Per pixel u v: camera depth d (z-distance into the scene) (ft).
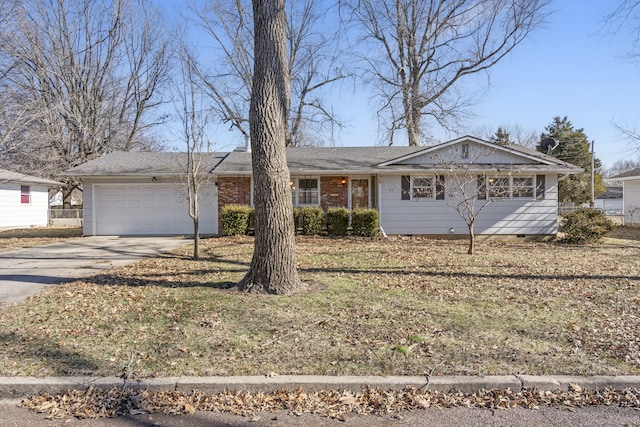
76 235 57.26
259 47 21.36
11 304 20.21
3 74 71.10
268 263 21.56
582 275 26.86
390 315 17.75
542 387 11.68
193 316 17.60
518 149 54.95
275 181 21.39
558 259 34.37
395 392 11.54
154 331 15.88
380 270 28.71
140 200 56.03
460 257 35.35
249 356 13.42
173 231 56.18
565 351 13.84
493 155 51.26
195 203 34.40
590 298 20.80
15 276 27.55
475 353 13.67
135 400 11.09
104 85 93.25
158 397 11.28
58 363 12.95
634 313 18.13
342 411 10.71
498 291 22.35
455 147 51.26
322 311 18.22
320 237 50.49
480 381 11.73
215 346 14.28
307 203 55.77
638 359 13.14
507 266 30.63
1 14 72.43
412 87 86.79
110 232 55.93
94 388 11.57
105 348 14.17
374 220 50.67
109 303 20.07
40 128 78.38
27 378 11.89
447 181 51.47
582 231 47.60
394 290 22.43
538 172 50.29
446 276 26.58
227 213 52.26
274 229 21.43
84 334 15.62
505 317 17.53
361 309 18.61
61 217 80.74
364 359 13.17
